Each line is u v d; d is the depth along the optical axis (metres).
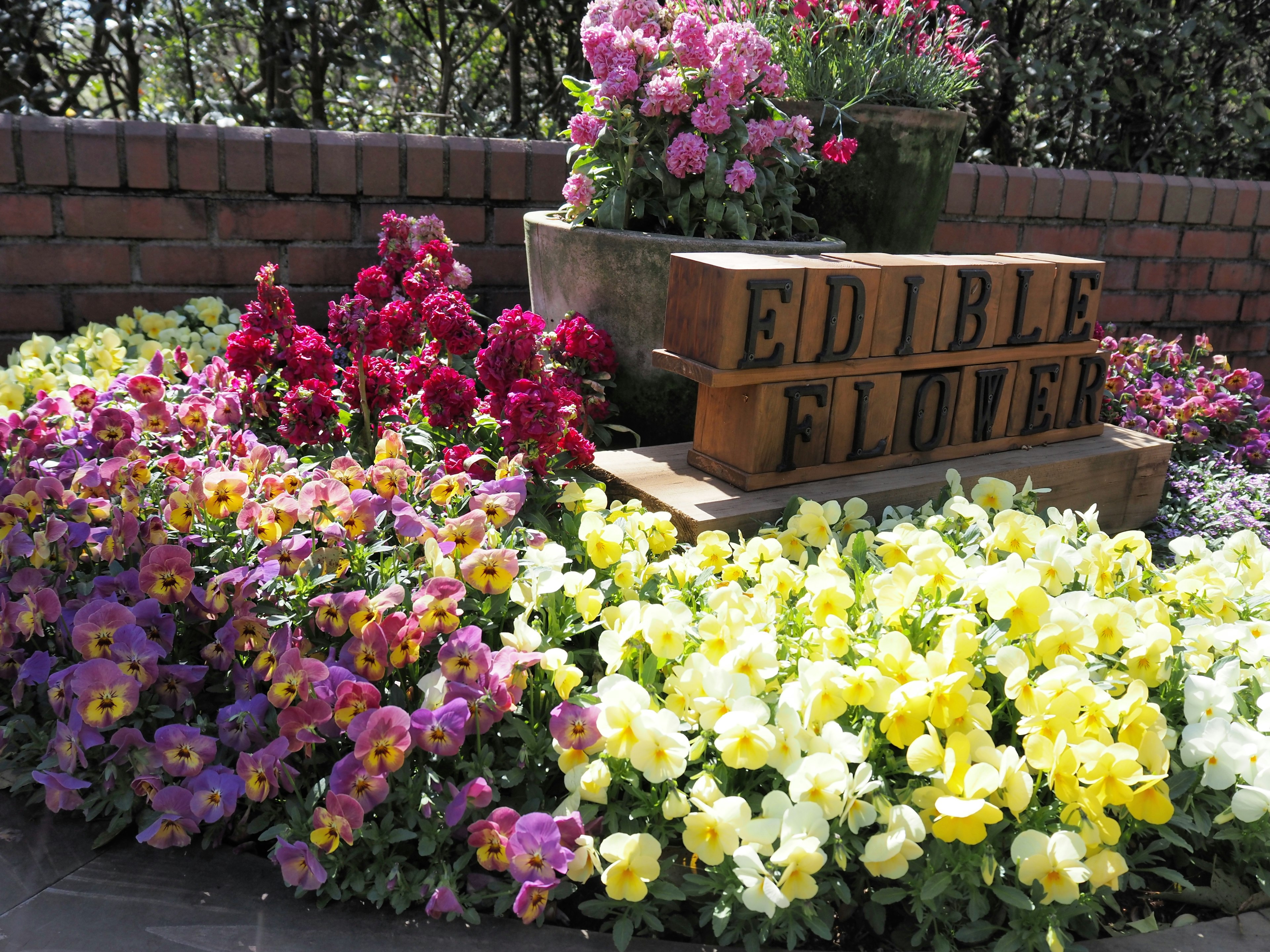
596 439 2.68
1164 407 3.34
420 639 1.65
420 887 1.49
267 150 3.21
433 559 1.71
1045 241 4.14
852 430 2.39
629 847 1.41
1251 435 3.38
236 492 1.83
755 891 1.34
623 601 1.85
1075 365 2.77
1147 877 1.65
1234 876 1.60
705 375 2.16
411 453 2.24
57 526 1.83
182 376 2.87
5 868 1.55
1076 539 2.07
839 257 2.41
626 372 2.73
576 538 2.05
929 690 1.50
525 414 2.01
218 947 1.41
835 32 3.30
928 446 2.51
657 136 2.81
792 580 1.83
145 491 1.90
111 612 1.66
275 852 1.50
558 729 1.55
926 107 3.33
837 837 1.41
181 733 1.59
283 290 2.33
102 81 4.60
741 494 2.26
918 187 3.23
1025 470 2.55
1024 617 1.66
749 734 1.46
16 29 3.57
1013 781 1.43
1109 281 4.30
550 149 3.54
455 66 4.60
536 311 2.99
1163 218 4.29
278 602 1.69
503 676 1.59
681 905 1.54
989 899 1.50
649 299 2.62
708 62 2.69
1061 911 1.43
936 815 1.45
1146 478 2.82
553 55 4.79
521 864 1.44
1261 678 1.74
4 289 3.09
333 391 2.28
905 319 2.37
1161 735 1.55
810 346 2.26
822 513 2.09
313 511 1.77
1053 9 4.68
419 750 1.62
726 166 2.76
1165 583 1.94
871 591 1.80
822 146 3.10
